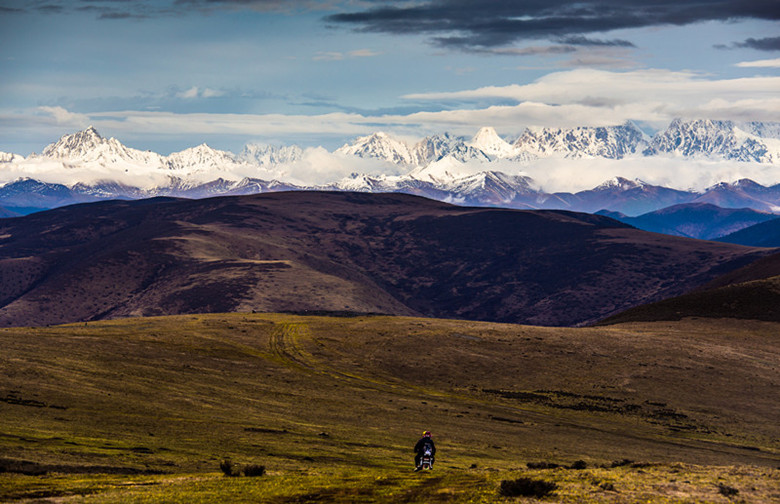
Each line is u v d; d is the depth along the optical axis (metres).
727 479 75.00
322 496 73.56
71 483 80.69
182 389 180.25
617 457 148.25
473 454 138.12
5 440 102.06
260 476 90.62
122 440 115.00
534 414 199.12
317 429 150.50
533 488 68.75
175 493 75.56
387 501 70.38
